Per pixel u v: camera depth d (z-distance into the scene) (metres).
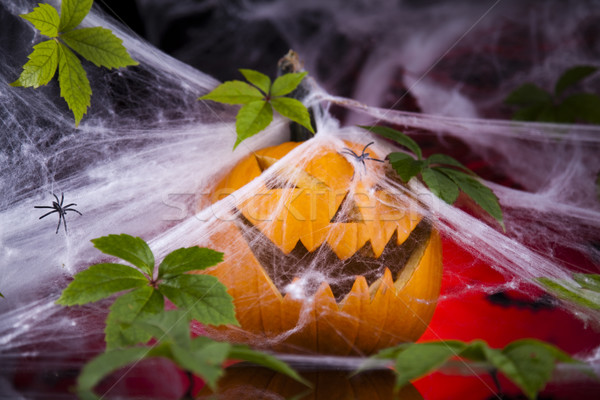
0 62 0.98
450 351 0.69
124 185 1.00
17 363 0.85
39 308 0.94
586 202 1.21
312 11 1.49
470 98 1.39
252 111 0.83
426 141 1.31
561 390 0.80
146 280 0.75
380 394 0.78
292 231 0.81
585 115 1.11
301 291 0.81
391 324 0.82
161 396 0.80
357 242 0.81
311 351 0.83
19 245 0.95
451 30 1.48
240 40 1.43
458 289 1.00
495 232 1.03
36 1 0.99
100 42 0.81
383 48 1.48
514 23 1.48
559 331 0.91
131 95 1.11
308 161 0.84
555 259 1.03
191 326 0.89
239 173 0.86
